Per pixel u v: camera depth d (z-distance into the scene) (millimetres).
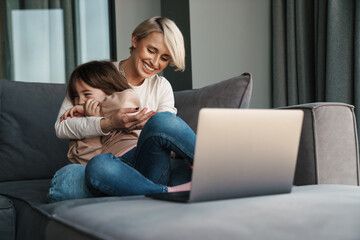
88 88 1451
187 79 2980
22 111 1896
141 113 1283
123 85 1517
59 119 1456
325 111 1468
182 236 594
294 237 602
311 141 1432
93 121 1323
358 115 2387
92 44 3316
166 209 759
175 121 1127
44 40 3188
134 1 3387
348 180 1496
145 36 1602
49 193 1145
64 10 3211
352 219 702
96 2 3320
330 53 2518
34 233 1065
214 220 664
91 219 743
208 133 831
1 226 1222
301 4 2746
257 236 598
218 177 857
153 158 1149
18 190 1435
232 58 2994
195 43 2920
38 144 1873
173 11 3197
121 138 1360
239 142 875
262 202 806
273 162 933
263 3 3043
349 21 2465
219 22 2971
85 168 1113
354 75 2422
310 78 2771
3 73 3143
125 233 630
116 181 1065
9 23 3133
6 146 1854
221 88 1733
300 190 1053
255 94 3033
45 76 3193
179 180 1207
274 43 2973
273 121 920
